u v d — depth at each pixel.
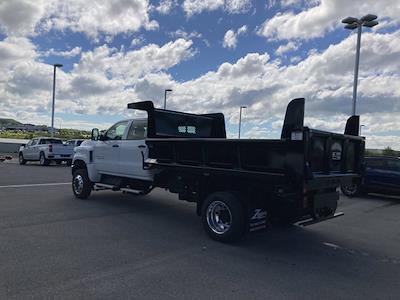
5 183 13.70
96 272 4.84
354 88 19.50
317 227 8.16
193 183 7.46
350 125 7.50
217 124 10.00
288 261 5.62
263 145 6.04
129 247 6.02
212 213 6.68
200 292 4.33
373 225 8.59
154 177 8.35
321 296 4.34
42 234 6.59
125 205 9.85
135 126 9.09
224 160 6.68
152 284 4.52
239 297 4.23
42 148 23.81
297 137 5.59
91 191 11.48
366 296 4.39
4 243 5.96
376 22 18.81
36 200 10.09
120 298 4.09
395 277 5.07
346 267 5.45
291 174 5.71
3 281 4.46
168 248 6.05
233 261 5.52
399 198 13.65
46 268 4.92
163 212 9.09
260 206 6.60
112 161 9.49
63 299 4.01
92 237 6.53
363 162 7.49
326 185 6.25
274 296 4.29
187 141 7.20
